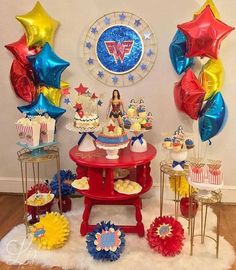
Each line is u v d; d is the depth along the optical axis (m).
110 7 2.19
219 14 2.13
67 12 2.22
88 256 1.75
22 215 2.23
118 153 2.01
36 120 2.00
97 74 2.29
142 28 2.19
